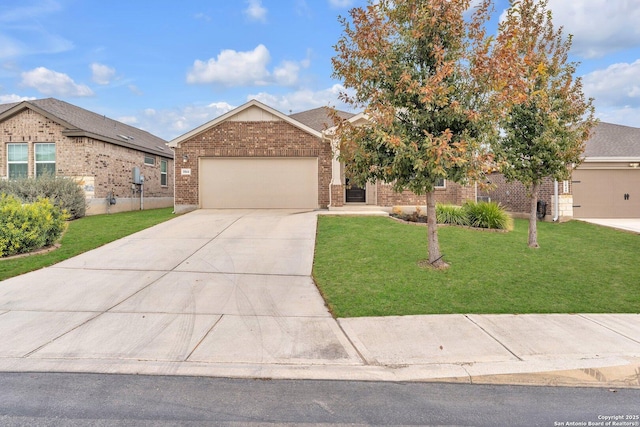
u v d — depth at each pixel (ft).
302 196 53.36
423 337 15.39
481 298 19.99
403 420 10.16
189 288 21.40
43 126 52.80
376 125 21.52
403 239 32.14
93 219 45.65
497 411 10.70
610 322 17.10
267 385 11.93
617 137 56.49
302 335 15.55
